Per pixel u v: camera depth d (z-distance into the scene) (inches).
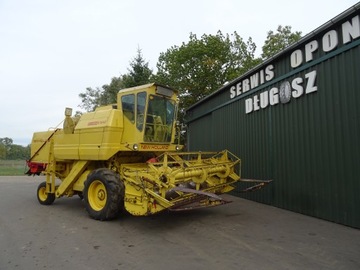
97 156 289.6
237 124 419.5
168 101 322.0
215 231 235.3
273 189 332.8
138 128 288.7
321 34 264.2
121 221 272.5
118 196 265.6
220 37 983.6
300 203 290.5
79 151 310.2
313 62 272.5
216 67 935.0
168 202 221.0
